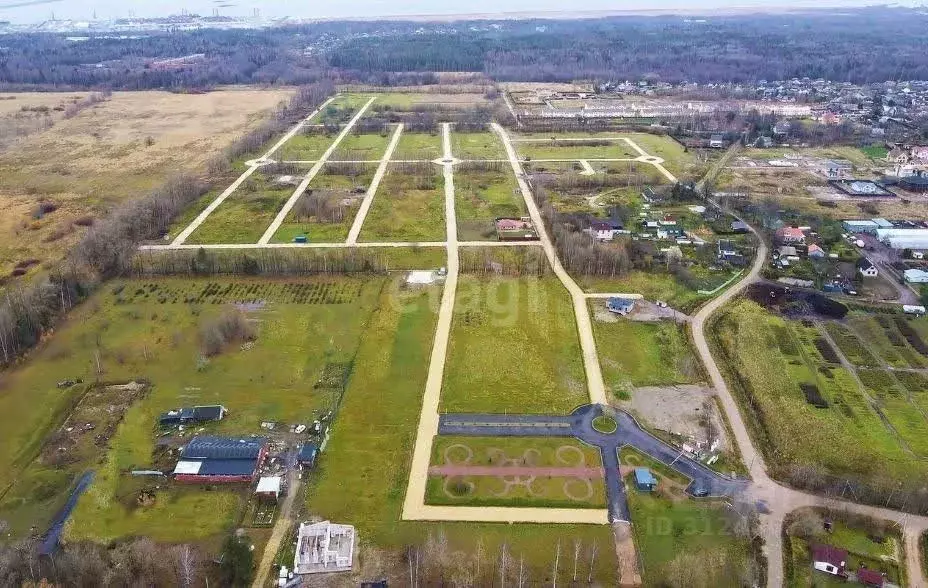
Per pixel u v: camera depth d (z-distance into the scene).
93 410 93.00
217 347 107.69
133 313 120.06
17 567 67.56
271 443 86.12
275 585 66.38
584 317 118.12
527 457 83.38
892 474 80.62
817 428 88.56
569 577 67.19
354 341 110.19
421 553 69.50
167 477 80.81
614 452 84.31
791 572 67.44
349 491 78.31
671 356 105.94
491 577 67.19
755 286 129.38
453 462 82.62
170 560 68.50
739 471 81.00
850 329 113.56
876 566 68.25
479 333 112.62
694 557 69.12
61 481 80.12
